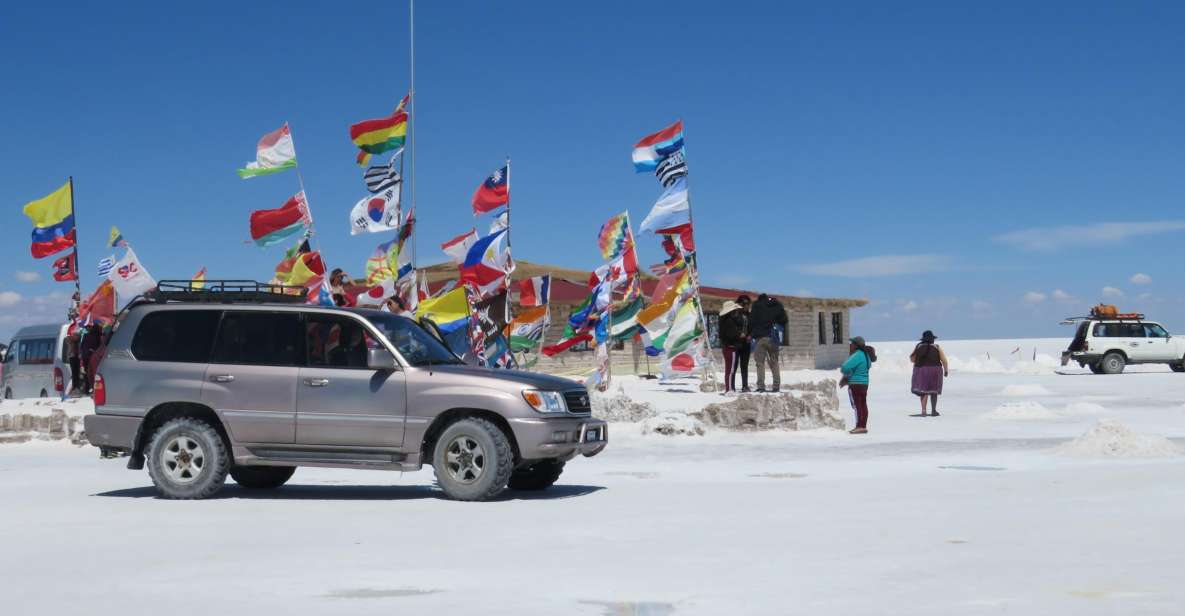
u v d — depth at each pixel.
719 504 10.01
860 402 20.89
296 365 11.30
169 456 11.11
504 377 10.99
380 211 20.30
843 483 11.98
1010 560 6.69
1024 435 20.42
